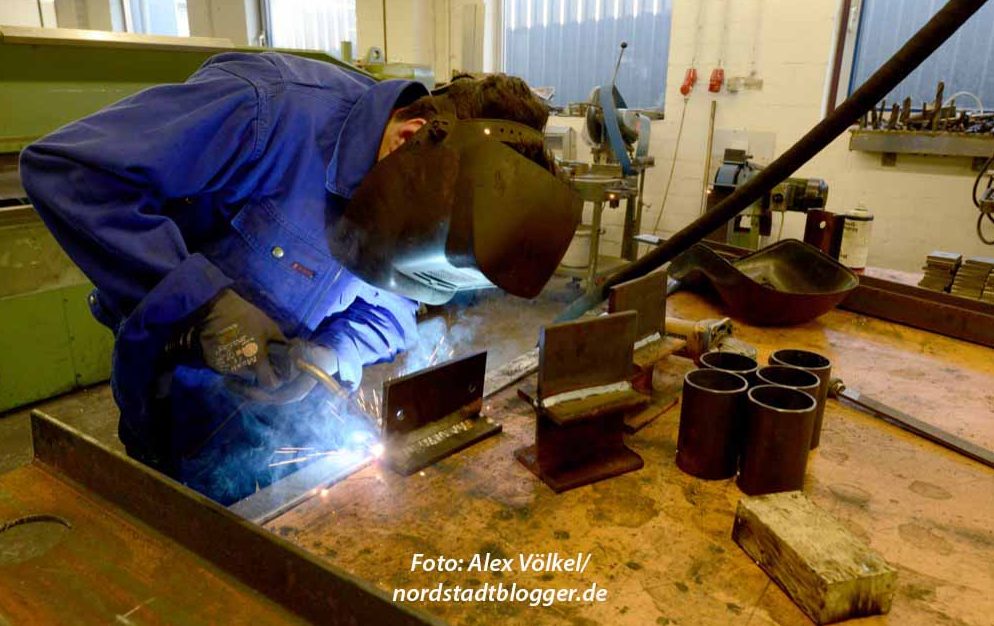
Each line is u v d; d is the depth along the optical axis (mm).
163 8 6234
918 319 1312
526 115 763
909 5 3182
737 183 2502
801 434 716
